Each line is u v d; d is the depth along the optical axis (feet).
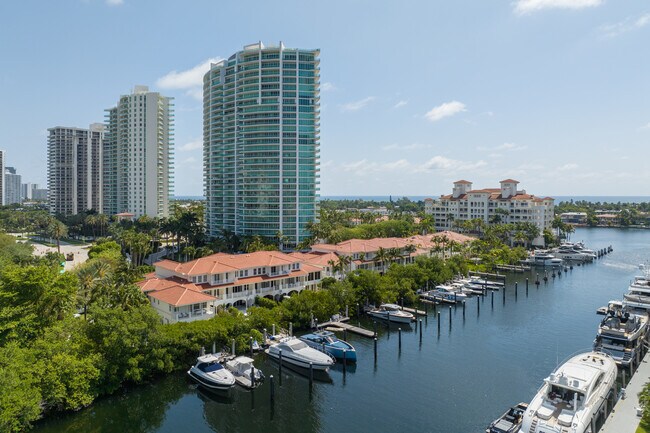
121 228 605.73
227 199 605.73
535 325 268.21
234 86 590.96
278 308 244.01
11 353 150.92
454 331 257.75
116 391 176.04
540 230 640.17
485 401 171.42
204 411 167.73
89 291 220.64
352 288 283.79
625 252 589.73
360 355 220.84
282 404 171.83
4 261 282.56
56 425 154.81
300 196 563.48
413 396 176.55
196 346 195.83
